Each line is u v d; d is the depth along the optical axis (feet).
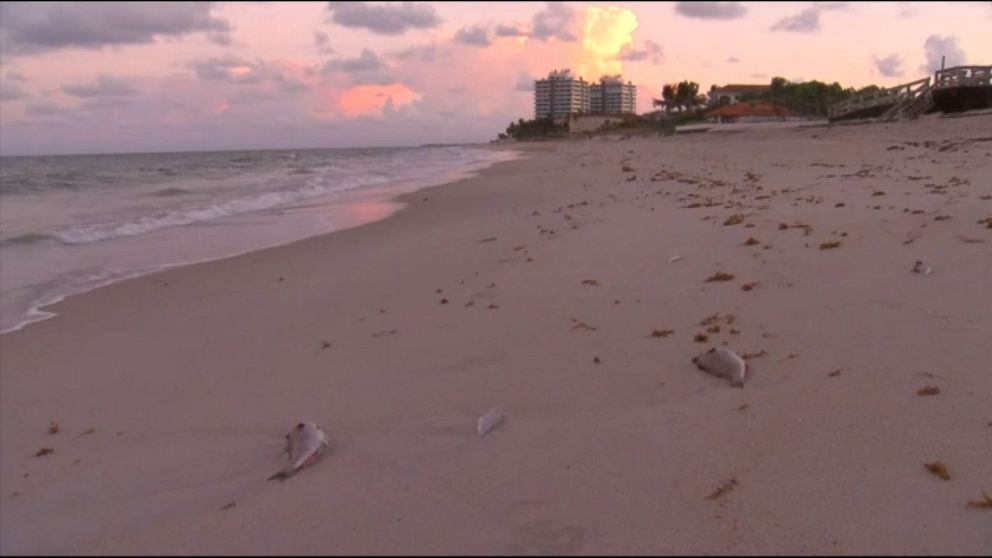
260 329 20.88
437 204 53.06
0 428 14.74
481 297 21.94
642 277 22.15
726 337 16.15
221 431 13.62
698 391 13.50
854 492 9.93
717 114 279.08
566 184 61.82
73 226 42.98
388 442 12.44
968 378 12.96
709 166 72.64
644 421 12.46
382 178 88.84
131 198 65.10
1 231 40.83
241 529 9.99
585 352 16.12
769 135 131.23
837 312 16.96
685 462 10.98
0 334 21.77
